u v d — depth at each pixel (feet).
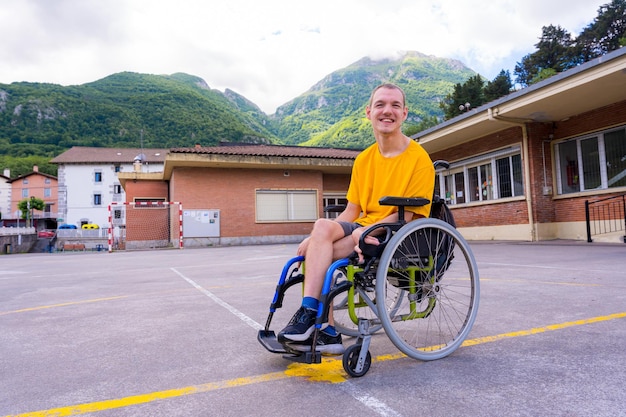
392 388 6.19
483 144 45.78
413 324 10.03
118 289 18.11
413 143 8.14
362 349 6.69
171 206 67.26
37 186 232.32
